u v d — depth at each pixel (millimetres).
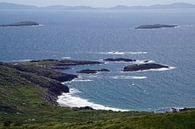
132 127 77125
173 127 75375
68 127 89875
